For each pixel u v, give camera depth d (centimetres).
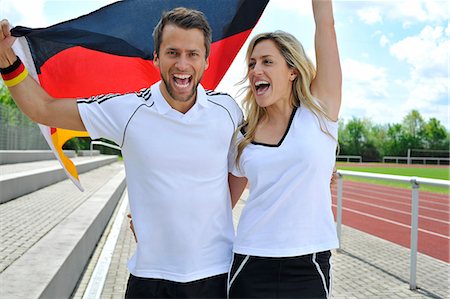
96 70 320
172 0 314
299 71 260
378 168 4175
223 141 255
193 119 247
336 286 543
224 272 257
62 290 417
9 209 834
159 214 247
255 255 247
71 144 4878
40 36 286
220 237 259
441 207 1394
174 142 245
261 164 253
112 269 600
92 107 248
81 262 558
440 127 6744
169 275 248
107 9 300
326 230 253
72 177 320
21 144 2692
